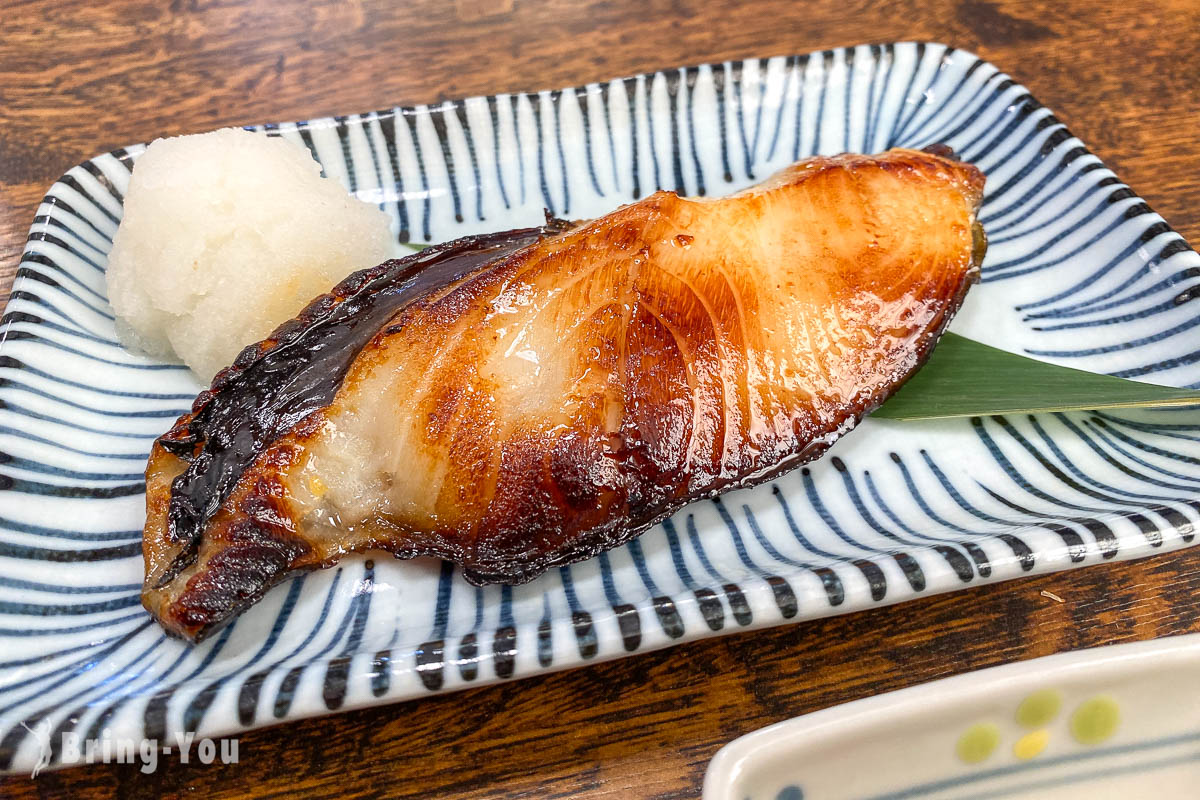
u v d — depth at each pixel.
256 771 0.17
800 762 0.16
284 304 0.22
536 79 0.29
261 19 0.31
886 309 0.20
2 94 0.28
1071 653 0.16
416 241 0.26
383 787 0.17
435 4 0.31
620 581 0.20
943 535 0.20
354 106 0.28
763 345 0.19
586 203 0.26
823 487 0.21
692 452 0.19
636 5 0.31
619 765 0.18
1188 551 0.20
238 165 0.22
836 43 0.30
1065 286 0.24
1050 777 0.16
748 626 0.18
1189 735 0.17
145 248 0.22
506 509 0.18
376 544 0.19
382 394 0.18
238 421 0.18
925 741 0.16
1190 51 0.29
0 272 0.24
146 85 0.29
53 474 0.20
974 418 0.22
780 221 0.20
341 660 0.17
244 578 0.18
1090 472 0.21
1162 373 0.22
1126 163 0.26
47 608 0.19
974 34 0.30
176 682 0.18
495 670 0.17
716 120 0.27
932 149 0.24
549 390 0.18
